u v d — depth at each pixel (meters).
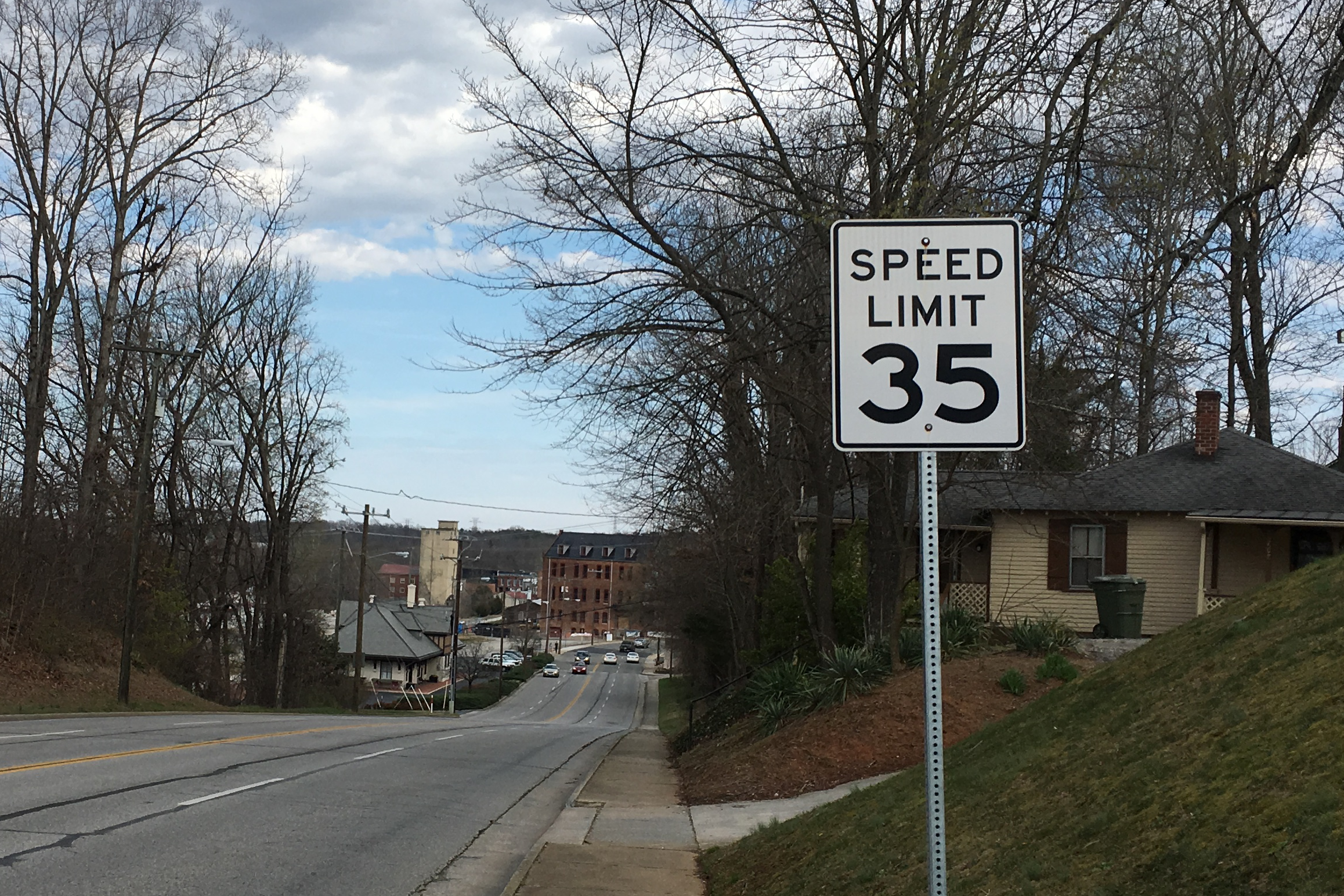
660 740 34.41
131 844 9.35
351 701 60.75
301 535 57.28
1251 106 18.42
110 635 36.69
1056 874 5.92
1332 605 8.42
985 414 4.16
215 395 45.91
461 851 10.47
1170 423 28.83
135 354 40.66
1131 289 16.20
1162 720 7.92
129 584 30.80
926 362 4.18
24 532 31.11
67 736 17.98
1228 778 6.07
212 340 44.66
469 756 20.36
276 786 13.42
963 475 27.73
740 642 37.62
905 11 15.16
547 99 16.86
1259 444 26.89
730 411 18.86
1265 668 7.75
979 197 15.12
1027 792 7.90
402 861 9.74
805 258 16.95
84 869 8.36
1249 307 30.66
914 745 15.03
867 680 17.62
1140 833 5.98
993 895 6.07
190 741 18.25
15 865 8.31
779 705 18.47
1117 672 10.38
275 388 48.50
